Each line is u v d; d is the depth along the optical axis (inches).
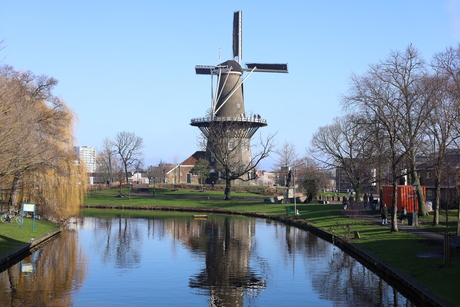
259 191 3996.1
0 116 1315.2
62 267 1235.9
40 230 1734.7
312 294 986.7
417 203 2033.7
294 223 2217.0
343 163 2719.0
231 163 4030.5
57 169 1823.3
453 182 1717.5
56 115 1914.4
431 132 1513.3
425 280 907.4
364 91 1812.3
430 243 1264.8
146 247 1577.3
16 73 1804.9
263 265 1274.6
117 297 960.9
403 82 1525.6
